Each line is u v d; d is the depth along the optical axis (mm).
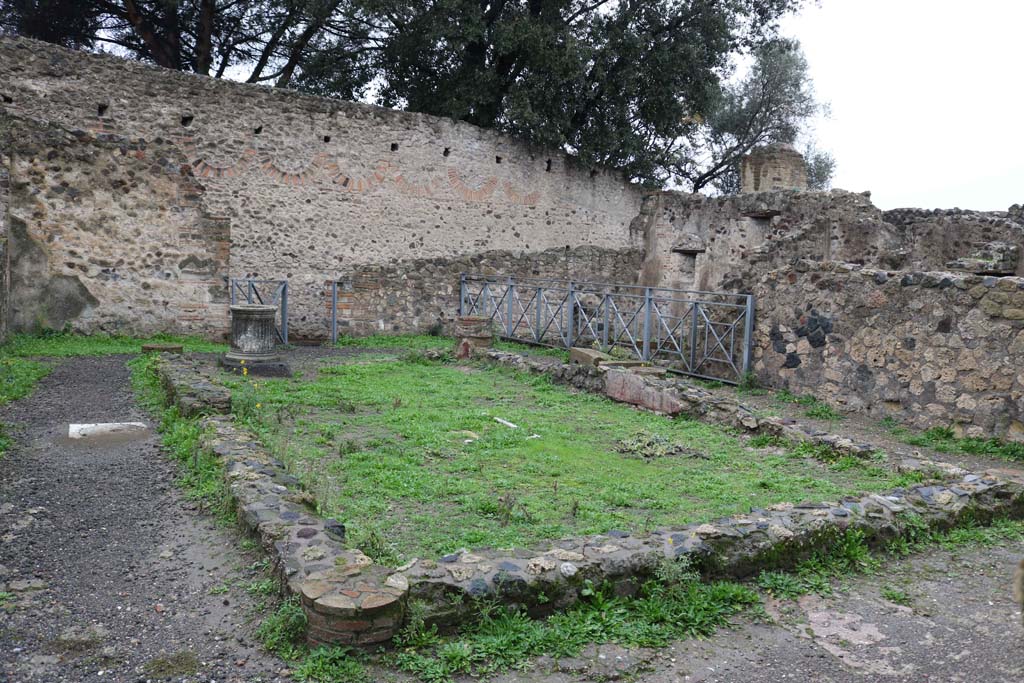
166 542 4043
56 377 8344
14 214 11031
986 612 3613
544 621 3279
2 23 18359
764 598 3648
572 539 3844
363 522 4289
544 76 17031
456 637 3105
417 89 19109
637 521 4555
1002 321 6934
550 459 5965
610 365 8984
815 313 8875
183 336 12297
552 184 18141
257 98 14031
